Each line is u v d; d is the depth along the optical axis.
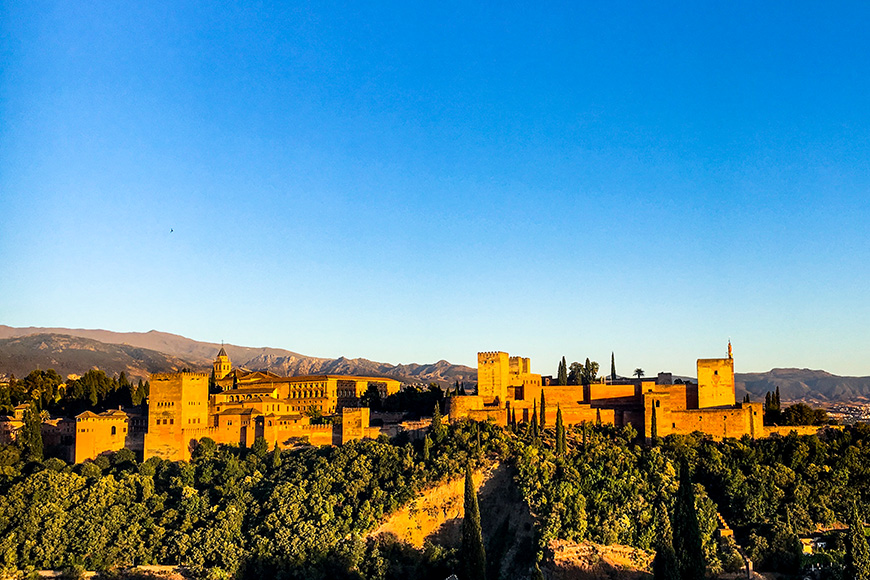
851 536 197.62
